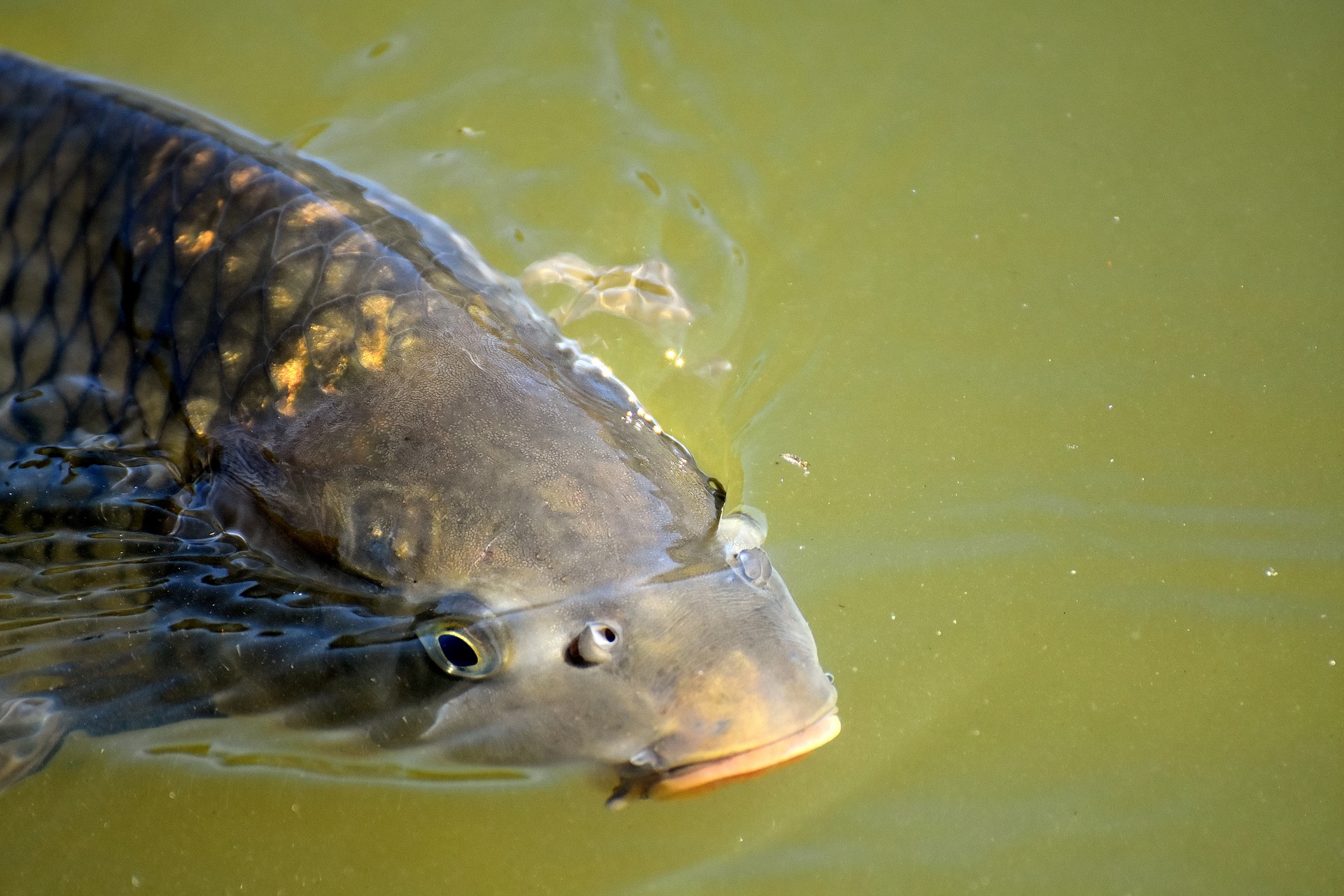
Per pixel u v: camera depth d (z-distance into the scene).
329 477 3.51
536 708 3.30
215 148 4.07
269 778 3.61
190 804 3.60
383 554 3.41
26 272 4.12
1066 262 5.34
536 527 3.32
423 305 3.72
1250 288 5.14
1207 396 4.72
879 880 3.40
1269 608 4.02
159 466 3.84
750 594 3.34
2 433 4.04
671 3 6.68
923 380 4.84
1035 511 4.32
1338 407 4.64
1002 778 3.62
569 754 3.34
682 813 3.54
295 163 4.43
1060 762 3.66
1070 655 3.92
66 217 4.11
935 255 5.42
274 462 3.61
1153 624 3.99
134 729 3.64
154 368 3.88
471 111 6.25
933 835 3.49
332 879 3.51
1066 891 3.37
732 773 3.12
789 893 3.38
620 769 3.31
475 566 3.31
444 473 3.41
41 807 3.58
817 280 5.32
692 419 4.60
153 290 3.92
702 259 5.43
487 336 3.75
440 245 4.40
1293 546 4.18
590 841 3.51
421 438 3.46
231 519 3.69
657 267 5.38
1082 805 3.56
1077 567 4.15
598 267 5.38
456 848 3.53
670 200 5.76
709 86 6.33
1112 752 3.68
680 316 5.10
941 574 4.12
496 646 3.24
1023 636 3.97
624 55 6.50
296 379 3.65
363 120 6.22
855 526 4.27
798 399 4.76
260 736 3.60
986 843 3.47
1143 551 4.19
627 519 3.36
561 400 3.62
